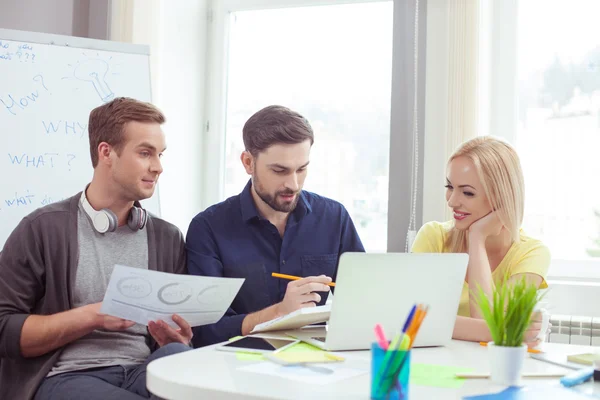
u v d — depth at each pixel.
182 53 3.01
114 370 1.56
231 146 3.14
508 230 1.79
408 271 1.28
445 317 1.36
